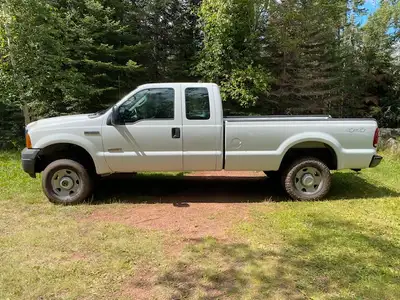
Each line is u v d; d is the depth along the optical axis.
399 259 3.02
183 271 2.81
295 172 4.79
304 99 12.31
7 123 11.52
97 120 4.52
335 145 4.67
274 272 2.78
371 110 12.92
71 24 10.75
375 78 12.82
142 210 4.43
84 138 4.50
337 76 12.43
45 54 9.59
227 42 11.49
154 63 13.16
